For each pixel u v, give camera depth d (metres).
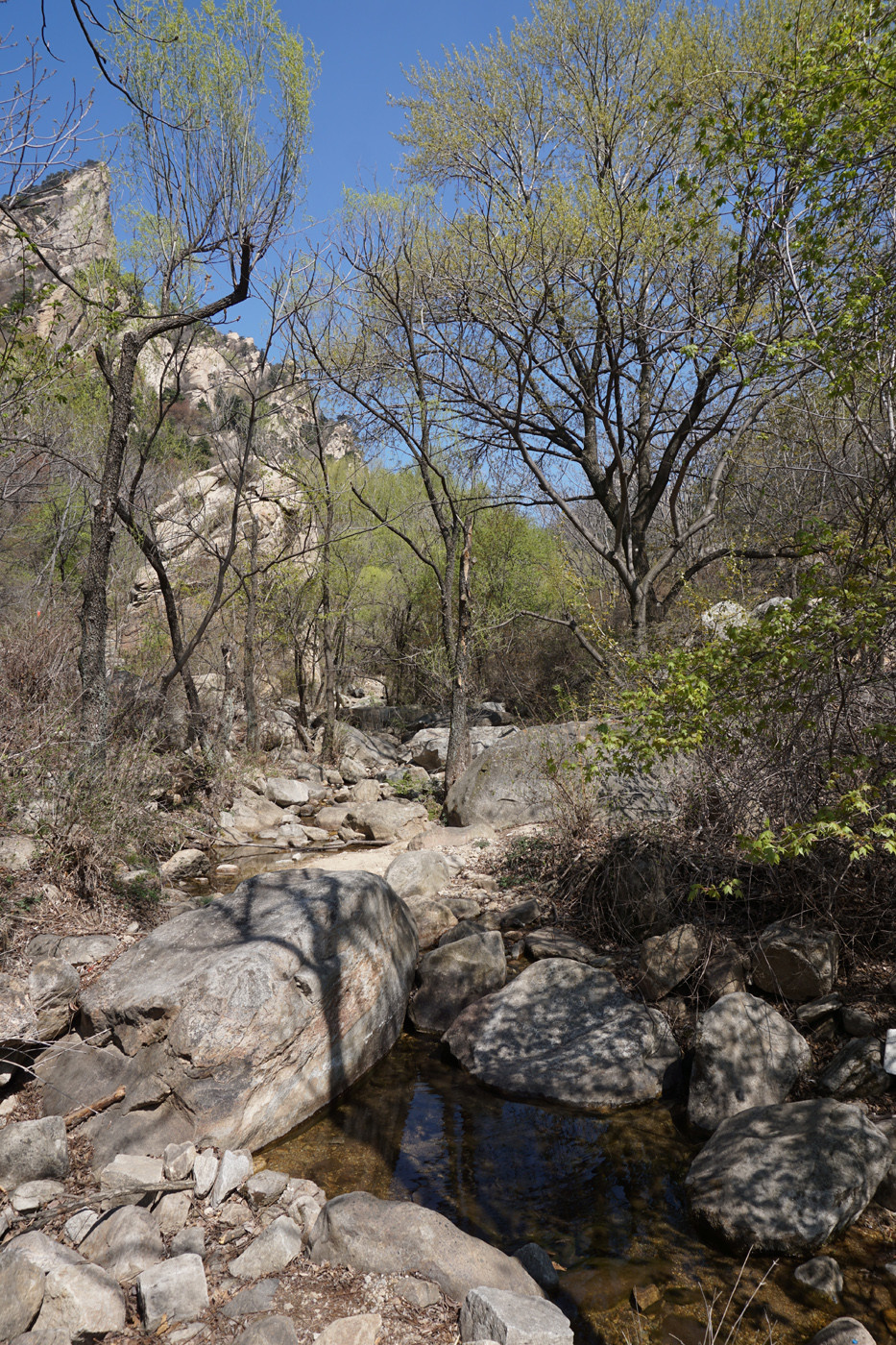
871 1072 4.20
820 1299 3.15
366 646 18.86
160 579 10.23
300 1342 2.83
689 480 14.95
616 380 11.68
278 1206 3.61
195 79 7.91
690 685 4.38
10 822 5.84
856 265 5.37
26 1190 3.55
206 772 10.94
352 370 12.33
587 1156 4.08
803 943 4.85
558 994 5.20
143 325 8.86
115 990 4.59
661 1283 3.26
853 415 5.26
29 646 8.52
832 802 5.04
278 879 5.51
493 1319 2.75
